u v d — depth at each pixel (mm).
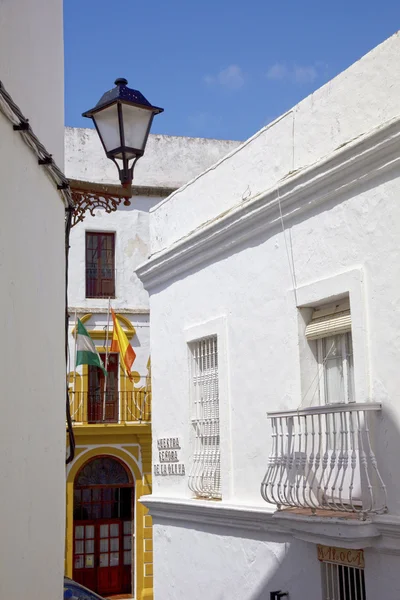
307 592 8617
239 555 9961
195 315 11430
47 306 5941
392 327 7664
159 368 12445
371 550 7660
